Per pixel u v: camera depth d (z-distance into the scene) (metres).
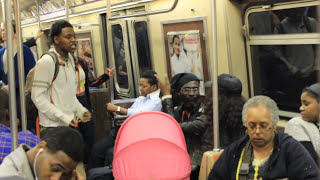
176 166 2.24
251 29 3.64
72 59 3.29
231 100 2.68
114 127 3.82
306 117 2.45
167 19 4.45
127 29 5.26
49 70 3.02
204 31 3.92
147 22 4.79
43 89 3.00
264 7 3.43
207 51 3.92
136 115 2.52
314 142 2.40
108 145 3.71
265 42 3.52
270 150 2.09
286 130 2.54
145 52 4.99
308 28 3.14
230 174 2.16
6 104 2.68
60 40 3.10
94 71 6.29
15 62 3.74
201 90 4.05
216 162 2.24
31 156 1.79
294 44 3.28
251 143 2.16
